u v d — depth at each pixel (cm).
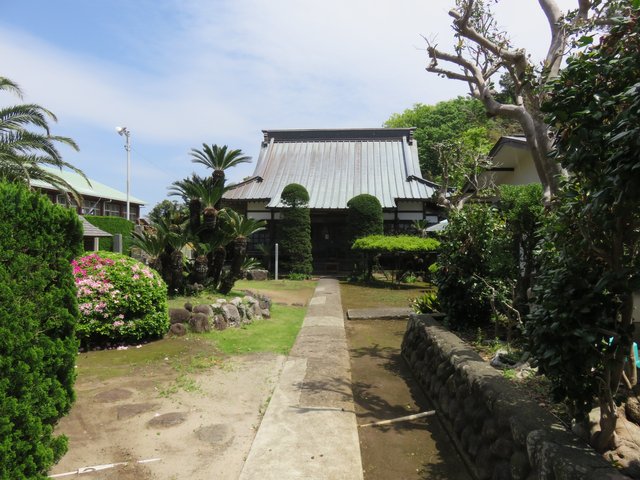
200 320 683
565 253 234
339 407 405
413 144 2331
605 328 212
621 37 216
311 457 308
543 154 409
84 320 571
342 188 2047
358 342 699
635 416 261
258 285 1466
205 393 434
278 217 2023
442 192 1087
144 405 400
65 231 285
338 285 1518
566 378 228
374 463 318
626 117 175
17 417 236
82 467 295
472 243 533
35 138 1008
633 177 172
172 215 1035
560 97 216
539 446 215
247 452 319
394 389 476
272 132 2441
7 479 224
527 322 253
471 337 513
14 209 246
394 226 1989
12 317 235
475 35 468
